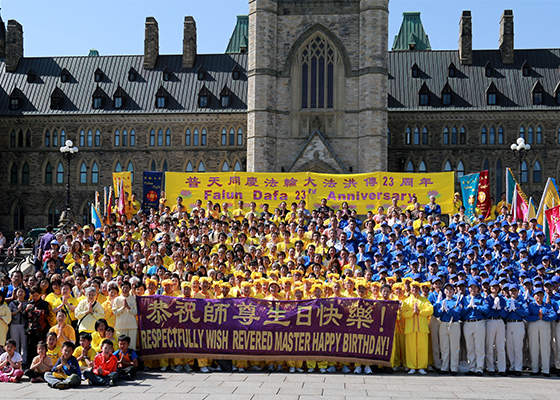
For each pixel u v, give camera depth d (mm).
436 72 63781
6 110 62938
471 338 15445
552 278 16344
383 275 16859
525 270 17922
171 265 19328
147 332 15273
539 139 59312
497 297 15531
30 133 62750
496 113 59750
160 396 12375
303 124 46000
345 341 15023
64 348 13758
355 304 15086
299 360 15078
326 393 12672
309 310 15125
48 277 17094
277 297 15766
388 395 12539
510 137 59625
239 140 60938
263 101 45438
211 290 16281
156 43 66125
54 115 62125
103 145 61938
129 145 61812
